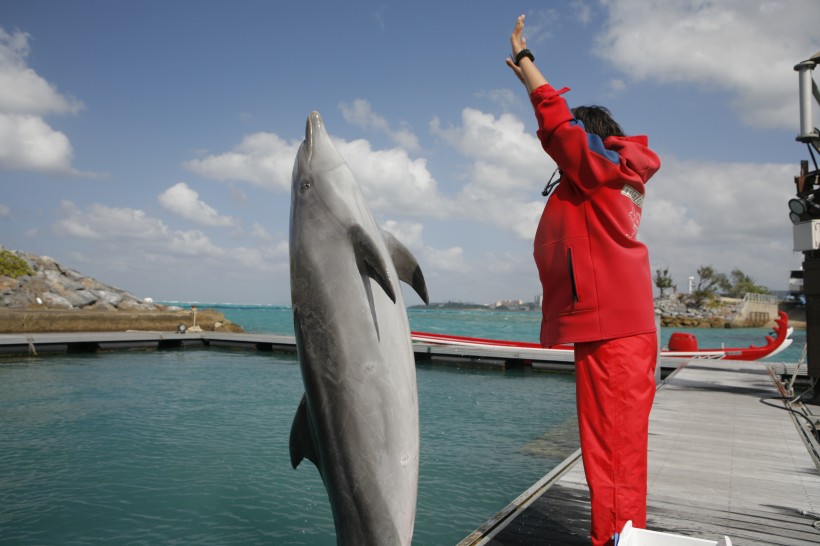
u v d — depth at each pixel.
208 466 6.65
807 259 7.91
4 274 32.09
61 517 5.12
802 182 7.83
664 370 14.11
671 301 76.75
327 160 2.10
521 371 15.51
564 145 2.34
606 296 2.38
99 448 7.36
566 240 2.46
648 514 3.77
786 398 8.09
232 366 15.79
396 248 2.19
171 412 9.59
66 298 32.56
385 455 1.94
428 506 5.45
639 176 2.45
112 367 15.37
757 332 59.69
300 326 2.03
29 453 7.11
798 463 5.02
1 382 12.52
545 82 2.44
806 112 7.26
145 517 5.15
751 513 3.79
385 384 1.95
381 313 1.98
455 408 10.43
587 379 2.44
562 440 8.06
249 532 4.84
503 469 6.68
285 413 9.58
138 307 35.91
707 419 6.88
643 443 2.39
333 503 2.03
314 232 2.02
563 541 3.18
